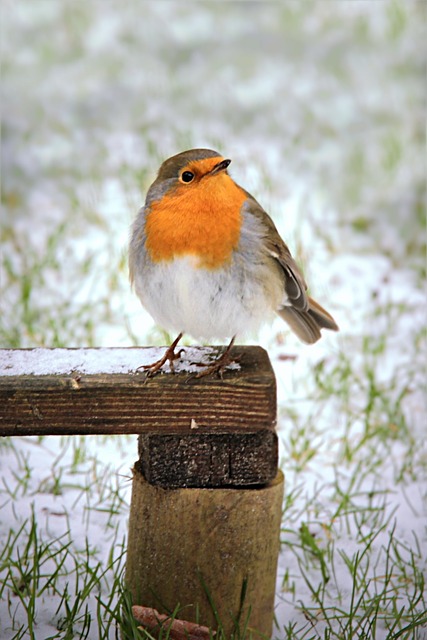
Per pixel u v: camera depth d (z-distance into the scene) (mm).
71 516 8945
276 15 21812
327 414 10766
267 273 7715
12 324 12000
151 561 6969
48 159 16328
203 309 7605
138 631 6930
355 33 21062
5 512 8945
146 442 6828
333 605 8023
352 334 12242
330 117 18000
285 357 11719
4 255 13523
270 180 15328
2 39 20531
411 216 15117
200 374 6777
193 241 7418
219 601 6992
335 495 9445
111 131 17297
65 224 14289
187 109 18141
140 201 14836
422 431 10523
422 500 9445
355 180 16000
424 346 12094
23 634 7207
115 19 21562
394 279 13633
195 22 21578
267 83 19203
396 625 7785
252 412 6691
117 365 6961
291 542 8781
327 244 14164
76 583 7617
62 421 6652
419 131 17516
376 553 8680
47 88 18812
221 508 6836
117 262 13367
